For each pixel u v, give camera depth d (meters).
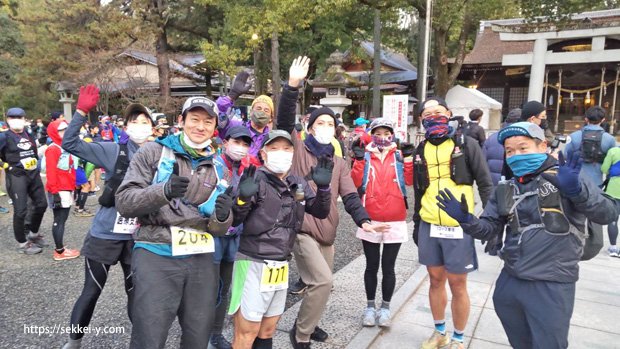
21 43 28.97
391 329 3.51
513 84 28.44
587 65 24.64
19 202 5.41
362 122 7.84
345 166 3.29
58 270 4.88
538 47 22.38
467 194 3.01
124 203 2.04
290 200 2.52
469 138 3.05
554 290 2.16
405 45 24.09
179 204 2.15
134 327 2.12
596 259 5.42
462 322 3.07
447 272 3.02
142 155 2.21
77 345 2.90
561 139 4.99
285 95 3.16
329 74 19.03
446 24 13.99
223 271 3.20
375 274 3.53
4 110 27.36
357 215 3.01
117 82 21.09
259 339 2.60
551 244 2.16
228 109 3.53
